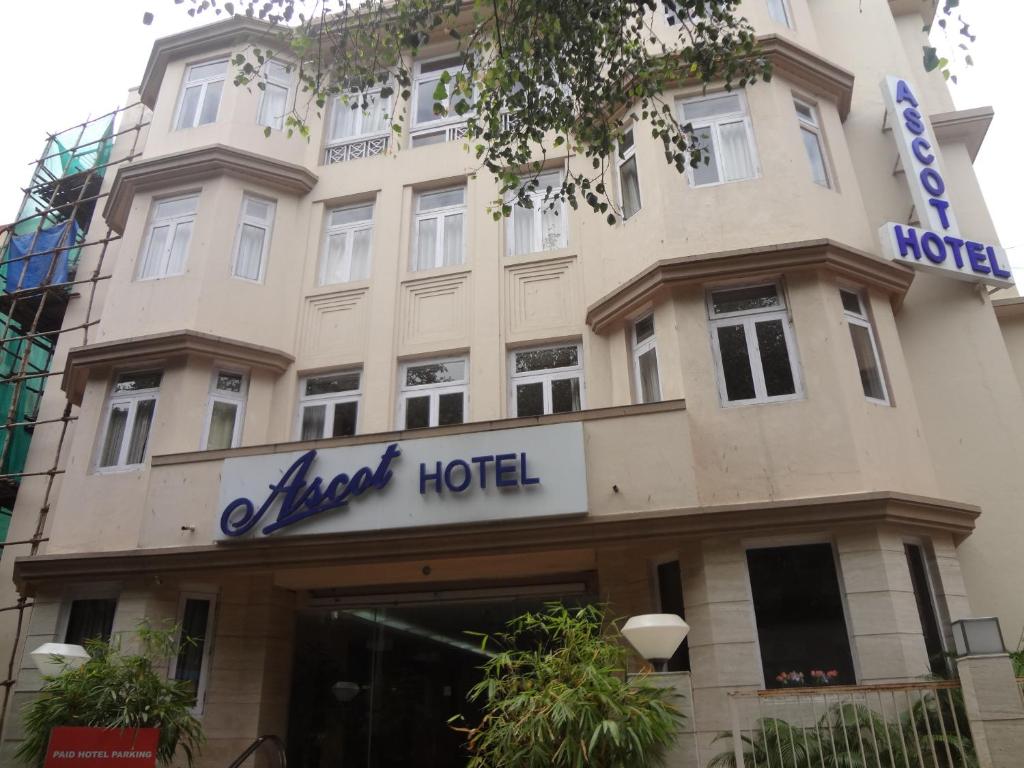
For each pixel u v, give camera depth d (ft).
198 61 42.91
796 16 37.09
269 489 29.19
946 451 30.25
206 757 29.32
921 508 25.81
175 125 41.42
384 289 36.60
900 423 28.50
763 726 21.81
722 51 26.68
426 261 37.91
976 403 30.71
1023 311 33.94
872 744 20.70
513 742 18.74
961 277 31.83
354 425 34.83
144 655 26.73
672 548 27.53
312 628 33.73
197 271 35.83
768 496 26.16
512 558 28.73
